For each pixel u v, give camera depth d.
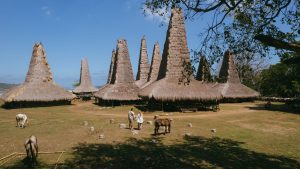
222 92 56.12
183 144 20.19
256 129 26.50
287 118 33.34
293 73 49.94
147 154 17.47
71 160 16.03
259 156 17.36
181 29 44.25
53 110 43.38
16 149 18.25
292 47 9.63
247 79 71.31
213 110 41.94
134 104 51.28
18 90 48.84
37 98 48.47
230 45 13.23
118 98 49.34
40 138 21.55
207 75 14.57
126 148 18.81
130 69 52.44
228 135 23.59
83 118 33.03
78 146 19.19
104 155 17.09
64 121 30.34
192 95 41.03
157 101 41.25
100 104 53.31
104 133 23.62
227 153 17.92
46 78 51.81
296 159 16.84
